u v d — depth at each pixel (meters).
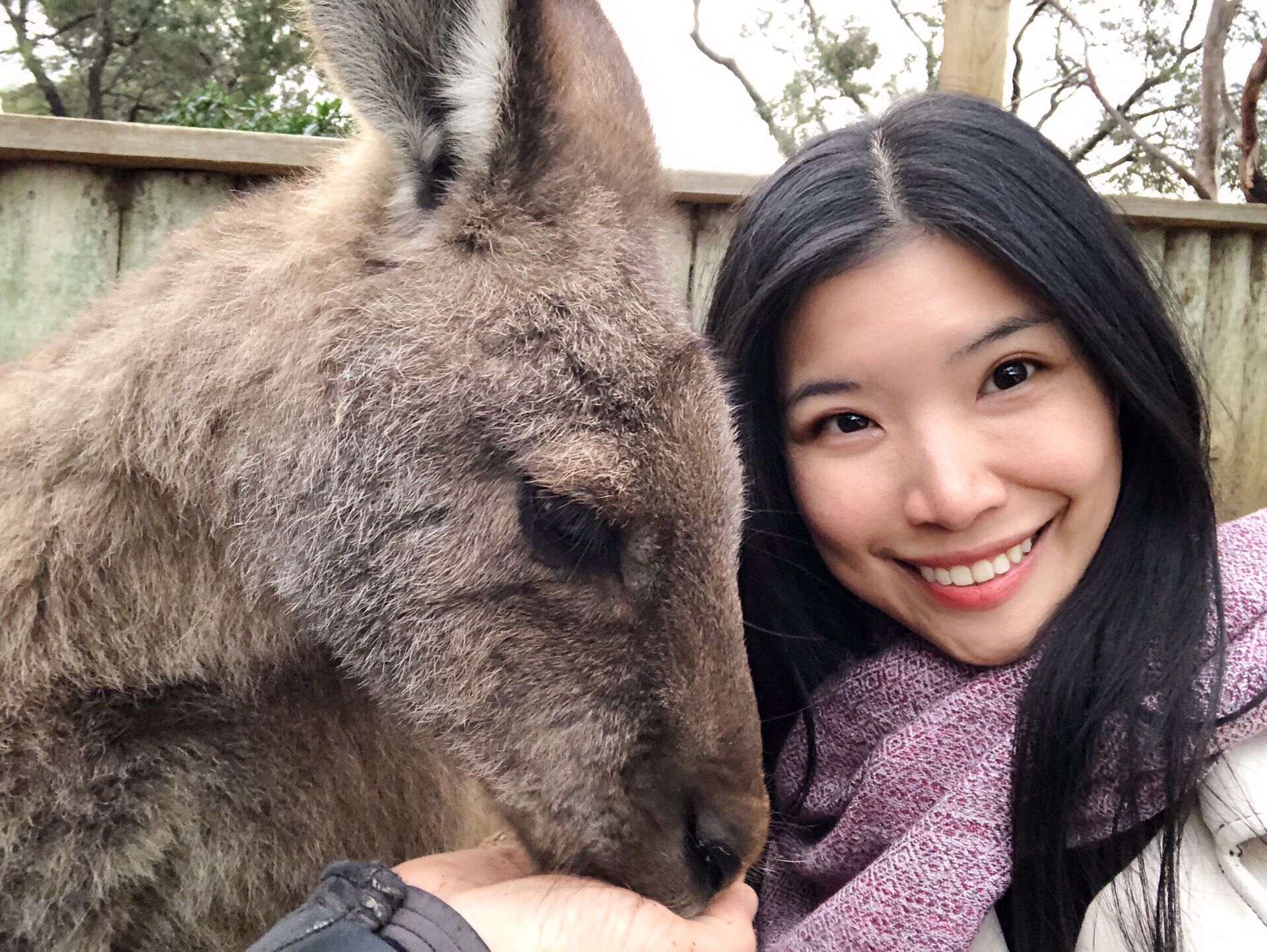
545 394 0.39
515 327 0.40
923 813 0.41
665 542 0.40
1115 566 0.41
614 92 0.47
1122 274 0.39
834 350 0.40
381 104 0.40
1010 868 0.39
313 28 0.39
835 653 0.49
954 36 0.80
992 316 0.38
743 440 0.45
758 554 0.48
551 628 0.40
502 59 0.39
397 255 0.41
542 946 0.33
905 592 0.43
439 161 0.41
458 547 0.39
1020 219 0.38
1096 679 0.39
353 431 0.40
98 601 0.40
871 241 0.39
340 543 0.40
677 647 0.40
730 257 0.46
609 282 0.41
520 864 0.41
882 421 0.40
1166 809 0.37
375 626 0.40
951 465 0.38
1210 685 0.38
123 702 0.40
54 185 0.68
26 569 0.40
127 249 0.69
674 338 0.42
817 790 0.47
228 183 0.70
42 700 0.39
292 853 0.43
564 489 0.38
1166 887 0.37
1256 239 0.87
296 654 0.43
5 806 0.37
